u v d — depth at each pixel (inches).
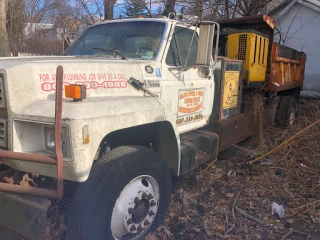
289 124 325.1
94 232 109.0
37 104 105.7
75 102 105.6
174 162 148.0
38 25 878.4
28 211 103.7
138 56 159.8
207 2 514.3
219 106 206.2
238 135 234.2
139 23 170.9
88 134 101.9
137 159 121.0
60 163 95.9
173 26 165.6
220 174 204.7
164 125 142.9
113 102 117.2
